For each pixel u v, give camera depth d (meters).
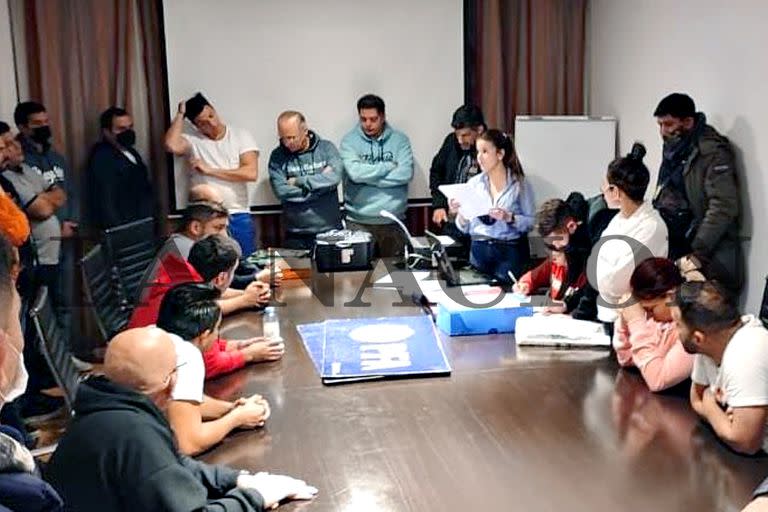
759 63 3.70
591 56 5.32
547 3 5.20
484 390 2.25
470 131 4.38
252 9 4.90
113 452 1.52
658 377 2.19
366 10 5.01
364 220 4.77
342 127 5.12
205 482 1.69
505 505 1.63
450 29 5.11
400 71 5.11
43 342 2.39
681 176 3.85
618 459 1.82
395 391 2.26
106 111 4.64
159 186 4.91
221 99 4.96
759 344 1.82
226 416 2.00
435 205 4.70
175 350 1.72
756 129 3.76
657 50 4.55
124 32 4.77
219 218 3.12
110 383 1.60
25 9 4.62
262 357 2.51
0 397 1.06
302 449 1.91
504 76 5.22
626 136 4.94
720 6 3.96
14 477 0.99
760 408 1.78
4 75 4.62
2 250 1.11
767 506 1.23
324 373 2.37
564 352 2.56
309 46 5.00
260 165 5.07
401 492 1.69
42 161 4.36
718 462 1.79
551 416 2.07
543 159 4.92
